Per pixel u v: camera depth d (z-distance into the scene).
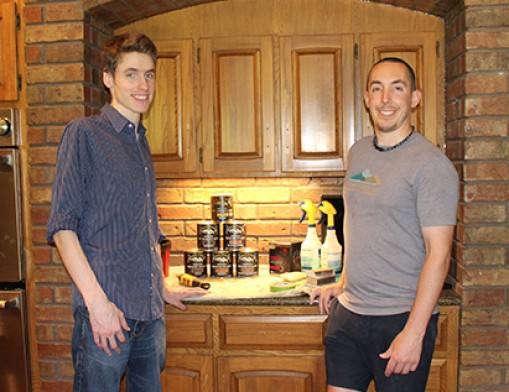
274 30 2.44
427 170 1.61
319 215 2.71
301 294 2.16
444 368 2.12
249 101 2.46
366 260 1.73
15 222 2.29
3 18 2.27
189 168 2.50
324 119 2.44
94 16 2.30
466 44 2.03
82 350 1.60
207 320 2.17
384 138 1.77
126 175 1.63
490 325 2.08
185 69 2.47
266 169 2.47
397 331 1.67
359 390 1.84
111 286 1.60
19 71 2.29
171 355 2.20
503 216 2.04
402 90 1.73
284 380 2.17
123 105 1.68
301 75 2.43
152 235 1.73
